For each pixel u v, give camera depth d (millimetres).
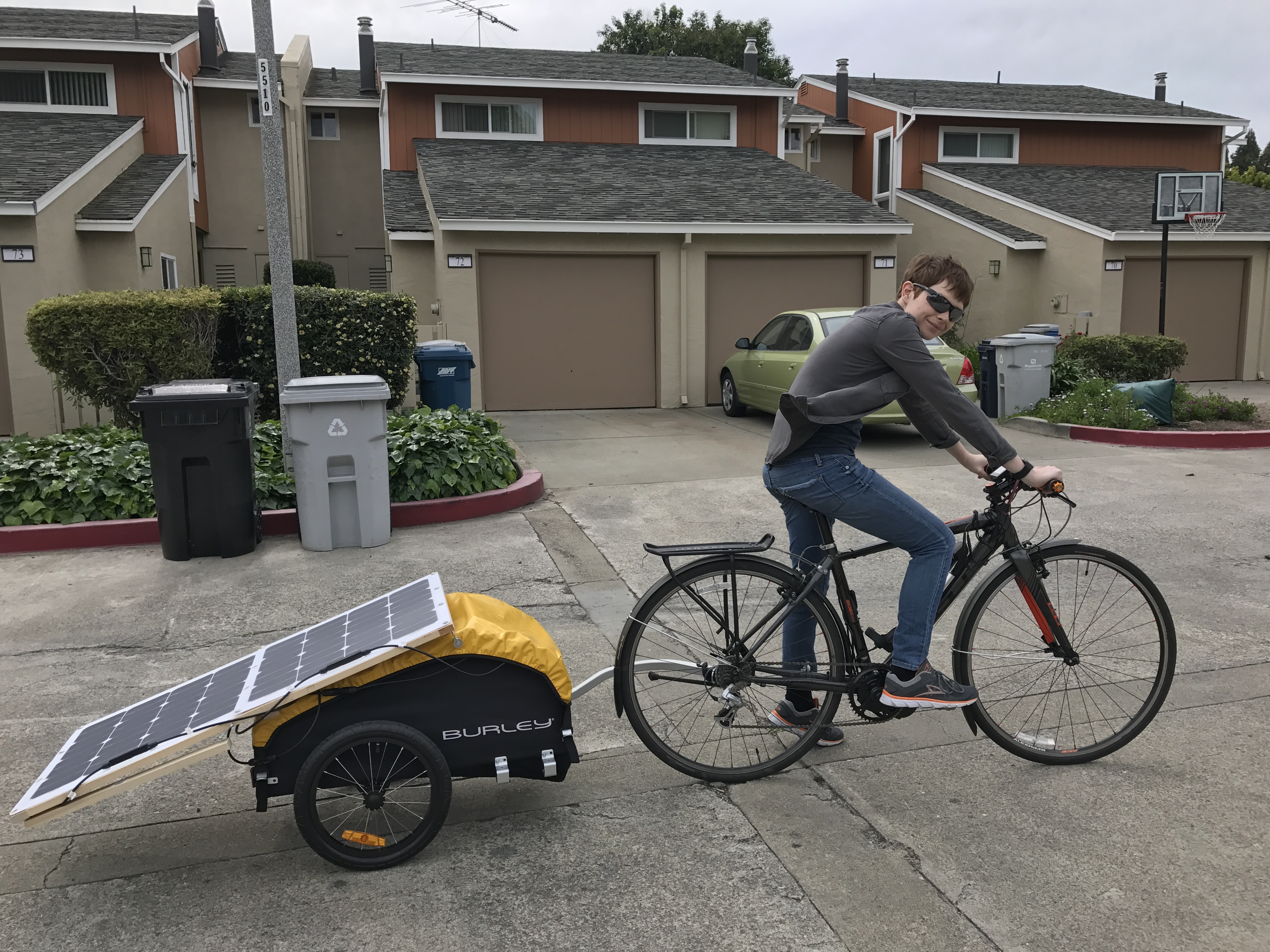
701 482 8773
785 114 20734
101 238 13227
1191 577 5836
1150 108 21844
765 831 3154
